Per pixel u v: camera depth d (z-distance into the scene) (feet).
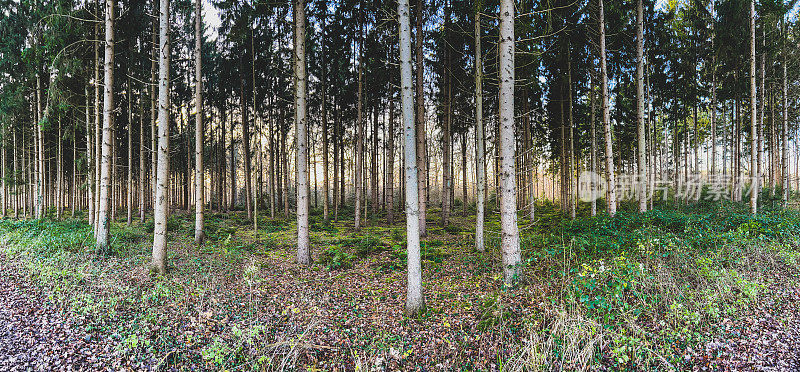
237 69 66.03
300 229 31.89
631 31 43.93
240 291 23.41
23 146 65.77
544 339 15.24
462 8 41.55
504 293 20.83
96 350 14.55
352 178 118.32
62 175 72.74
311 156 100.07
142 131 59.62
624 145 78.95
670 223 32.14
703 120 82.43
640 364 13.16
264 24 56.18
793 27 52.16
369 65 58.29
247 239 45.14
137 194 95.20
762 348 13.55
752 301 16.97
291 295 23.24
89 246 32.73
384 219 67.31
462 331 17.44
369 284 25.85
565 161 70.64
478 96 35.70
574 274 21.08
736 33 46.75
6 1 46.03
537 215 71.87
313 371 14.57
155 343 15.46
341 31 52.60
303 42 32.04
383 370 14.46
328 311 20.59
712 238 25.31
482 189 35.01
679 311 15.66
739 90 50.85
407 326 18.49
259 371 14.08
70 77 40.78
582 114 61.82
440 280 25.64
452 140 83.30
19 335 15.40
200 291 21.85
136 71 46.37
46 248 31.09
